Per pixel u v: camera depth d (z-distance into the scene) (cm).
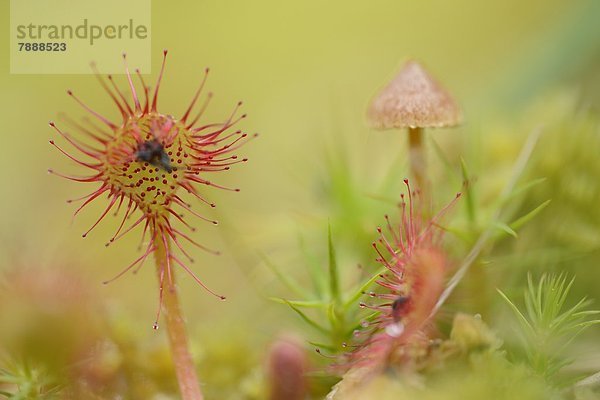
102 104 29
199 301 22
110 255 22
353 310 19
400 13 36
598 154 21
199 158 18
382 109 19
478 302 19
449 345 17
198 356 20
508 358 19
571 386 18
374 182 22
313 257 20
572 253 20
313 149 26
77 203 24
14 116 29
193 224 24
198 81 33
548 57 26
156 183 18
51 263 19
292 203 24
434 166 22
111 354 19
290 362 19
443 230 18
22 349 18
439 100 19
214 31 35
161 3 34
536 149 21
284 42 35
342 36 36
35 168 27
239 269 22
